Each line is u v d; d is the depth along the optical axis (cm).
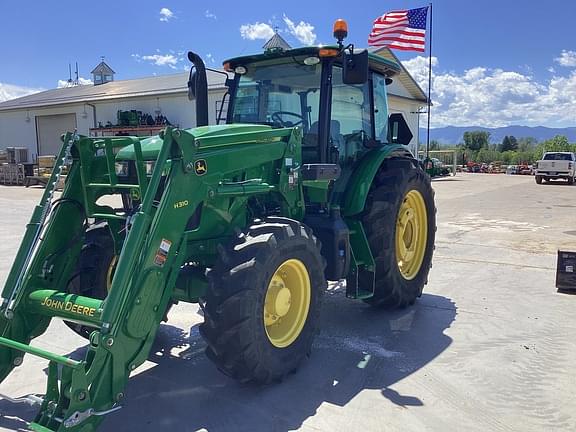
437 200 1614
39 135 2628
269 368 344
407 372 385
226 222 373
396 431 305
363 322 493
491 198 1672
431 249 570
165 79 2573
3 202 1490
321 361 404
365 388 359
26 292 341
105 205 388
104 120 2361
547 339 446
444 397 346
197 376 381
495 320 496
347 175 484
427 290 601
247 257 331
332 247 427
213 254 379
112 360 283
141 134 2105
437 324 487
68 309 317
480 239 911
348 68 414
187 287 383
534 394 349
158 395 351
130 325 290
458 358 409
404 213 531
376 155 495
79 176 371
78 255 377
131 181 366
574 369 387
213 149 347
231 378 362
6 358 330
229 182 362
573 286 583
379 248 479
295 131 414
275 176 404
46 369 392
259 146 380
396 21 1380
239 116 508
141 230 299
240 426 312
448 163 4084
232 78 520
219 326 322
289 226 360
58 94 2875
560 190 1997
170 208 313
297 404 338
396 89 2447
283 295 363
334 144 469
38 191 1859
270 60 479
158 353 425
